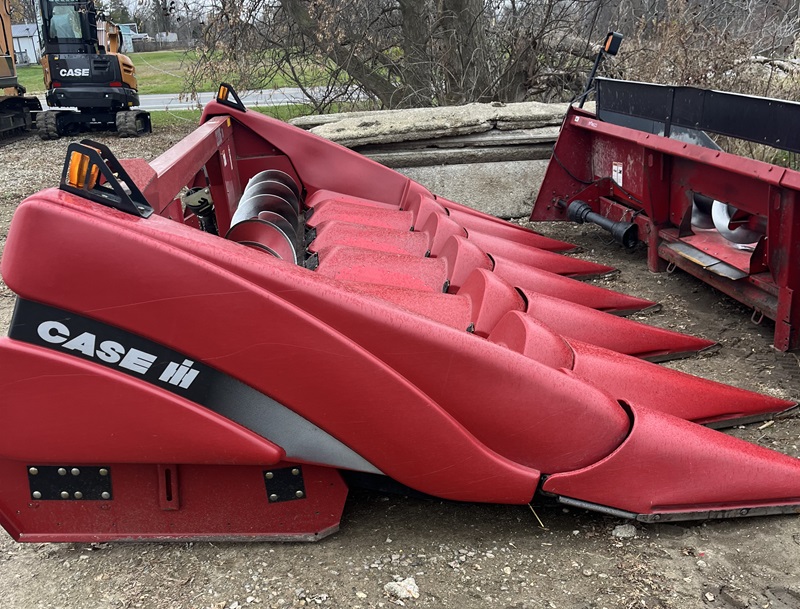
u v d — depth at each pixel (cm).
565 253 570
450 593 225
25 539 237
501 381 233
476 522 260
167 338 213
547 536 252
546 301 376
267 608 220
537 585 228
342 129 632
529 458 240
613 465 240
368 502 273
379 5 1130
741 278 398
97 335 212
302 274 222
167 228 214
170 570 238
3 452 220
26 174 1135
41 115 1589
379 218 462
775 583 226
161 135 1633
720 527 253
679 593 223
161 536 242
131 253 206
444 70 1070
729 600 220
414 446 229
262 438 224
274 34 1156
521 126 653
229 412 221
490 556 241
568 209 587
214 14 1085
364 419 224
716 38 820
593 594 224
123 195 214
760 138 373
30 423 217
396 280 361
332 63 1176
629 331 382
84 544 253
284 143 495
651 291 494
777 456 260
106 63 1573
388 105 1147
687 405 309
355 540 250
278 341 215
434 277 367
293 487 240
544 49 1075
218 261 212
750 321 438
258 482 238
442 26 1076
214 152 405
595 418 241
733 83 768
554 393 238
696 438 251
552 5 1021
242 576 234
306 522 246
